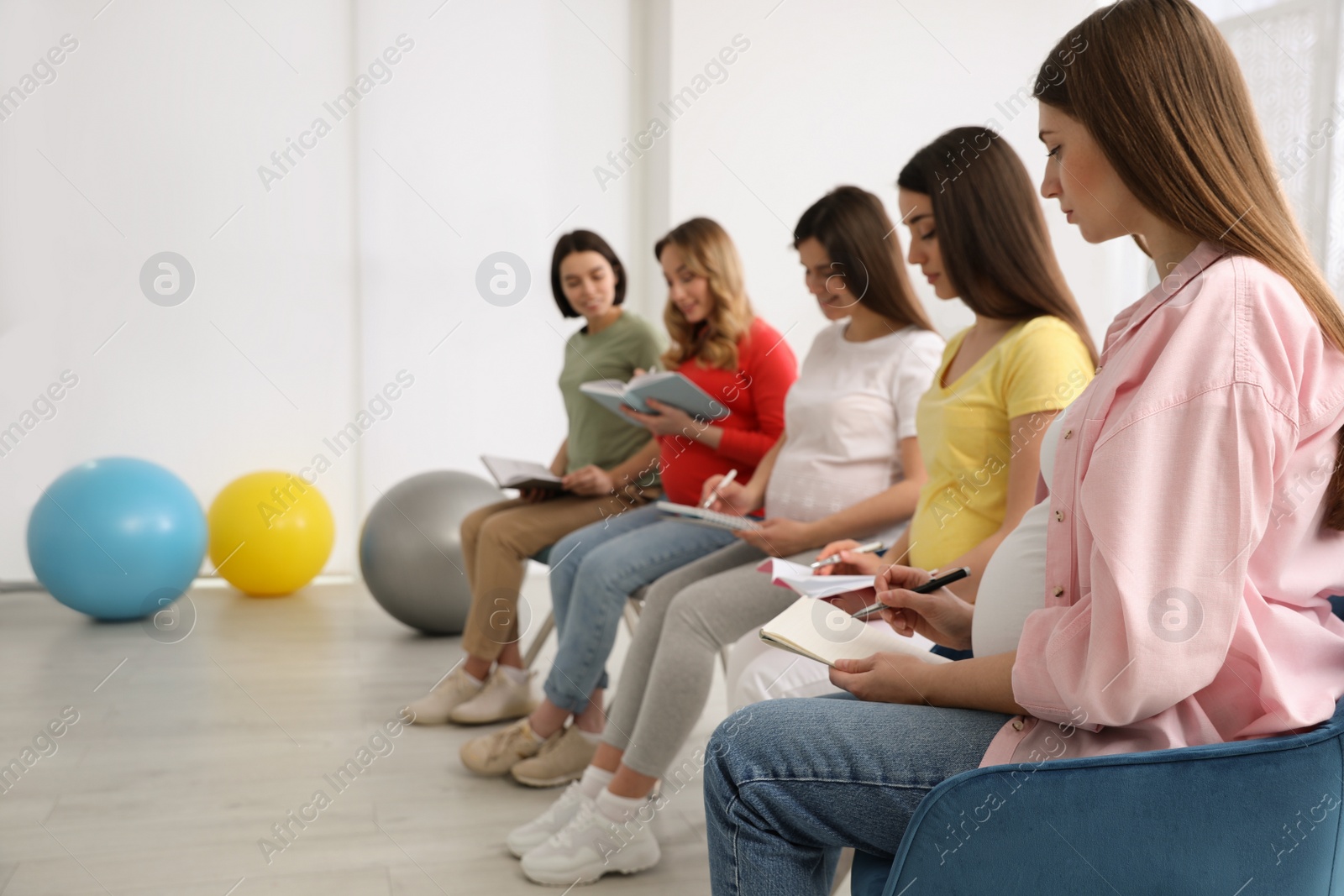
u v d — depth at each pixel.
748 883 0.83
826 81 3.64
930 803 0.75
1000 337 1.32
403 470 3.59
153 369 3.28
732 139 3.56
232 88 3.29
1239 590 0.71
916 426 1.43
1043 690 0.76
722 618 1.47
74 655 2.58
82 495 2.75
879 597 1.05
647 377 1.83
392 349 3.55
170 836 1.61
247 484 3.12
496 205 3.64
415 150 3.52
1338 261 2.89
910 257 1.42
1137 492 0.71
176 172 3.25
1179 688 0.71
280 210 3.38
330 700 2.29
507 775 1.90
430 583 2.66
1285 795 0.73
